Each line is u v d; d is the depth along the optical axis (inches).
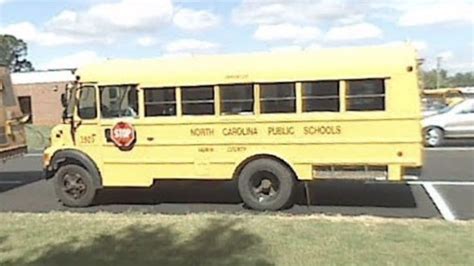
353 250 257.6
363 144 378.6
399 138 372.8
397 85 370.9
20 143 541.6
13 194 504.4
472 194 451.5
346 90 379.2
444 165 621.9
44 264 250.1
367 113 376.5
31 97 1839.3
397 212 390.3
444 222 321.1
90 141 427.8
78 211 415.2
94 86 422.3
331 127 382.9
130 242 282.7
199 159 407.2
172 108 410.0
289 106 389.7
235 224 317.1
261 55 402.9
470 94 1029.2
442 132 818.2
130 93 416.2
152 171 416.8
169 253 261.6
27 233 306.3
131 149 419.2
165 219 338.0
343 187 479.5
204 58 411.8
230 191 476.7
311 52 393.7
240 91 397.1
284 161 392.5
